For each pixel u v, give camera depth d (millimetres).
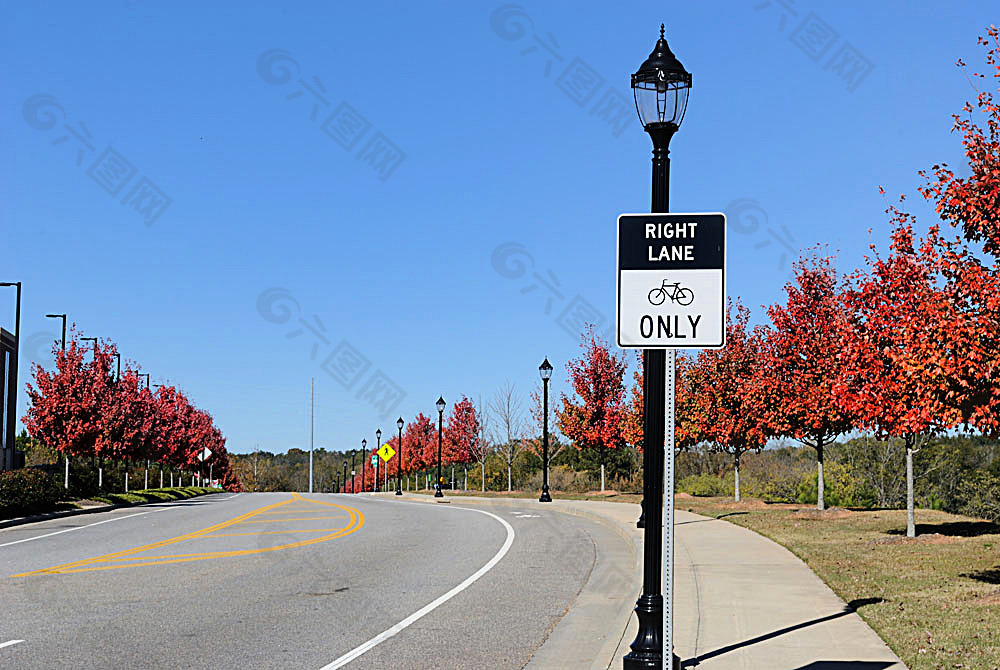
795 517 24094
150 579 14797
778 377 24234
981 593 11625
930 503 34781
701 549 17125
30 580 14695
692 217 7461
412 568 16266
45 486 31531
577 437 41062
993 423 11516
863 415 16625
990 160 11977
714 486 42406
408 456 76688
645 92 8047
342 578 14953
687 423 31438
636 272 7477
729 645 8945
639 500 36062
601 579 14922
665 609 7219
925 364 11805
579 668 8867
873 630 9578
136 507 38719
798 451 55125
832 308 23000
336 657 9258
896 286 15734
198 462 72938
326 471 122750
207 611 11828
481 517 29812
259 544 20656
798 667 8031
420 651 9570
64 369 39906
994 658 8164
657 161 8086
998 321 11469
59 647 9656
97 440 40406
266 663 8984
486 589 13828
